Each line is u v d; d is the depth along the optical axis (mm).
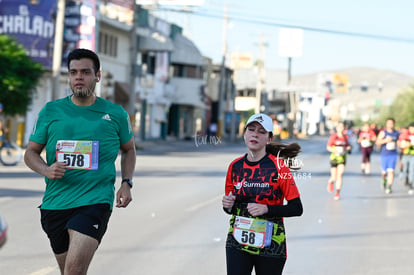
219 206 28547
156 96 114562
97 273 15594
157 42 102562
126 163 11406
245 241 10820
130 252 18141
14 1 71625
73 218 10391
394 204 31734
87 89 10781
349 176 50031
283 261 10867
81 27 73938
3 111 60562
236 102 170750
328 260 17984
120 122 11039
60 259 10961
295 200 10820
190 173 46438
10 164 45969
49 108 10938
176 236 20812
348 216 26922
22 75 61344
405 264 17656
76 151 10703
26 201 27375
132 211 26250
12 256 16938
